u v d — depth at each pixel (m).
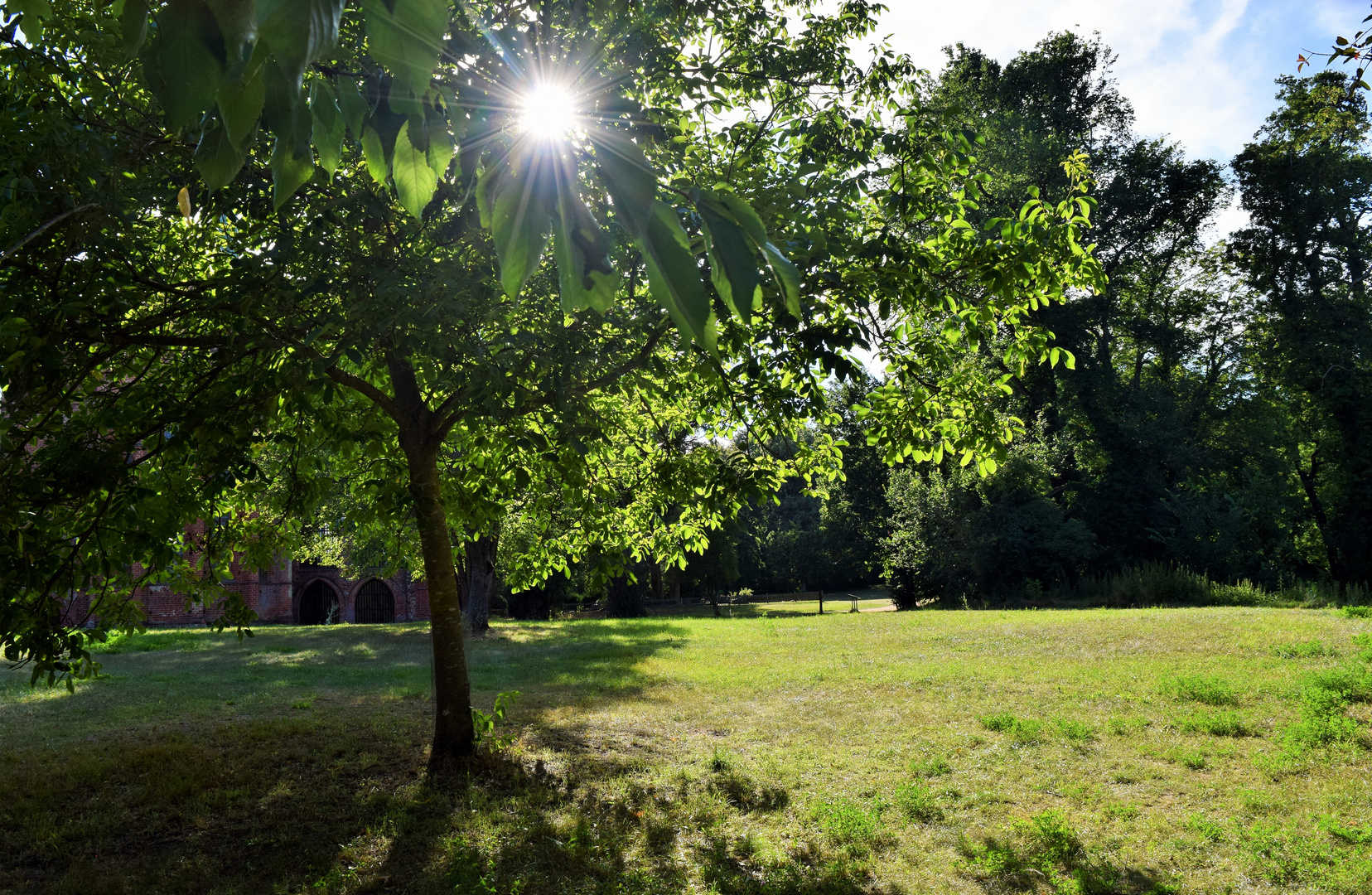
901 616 26.44
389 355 7.80
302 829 7.45
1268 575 30.11
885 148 7.41
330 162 0.96
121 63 4.95
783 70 7.61
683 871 6.56
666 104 6.98
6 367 4.94
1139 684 12.24
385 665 17.48
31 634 5.43
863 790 8.38
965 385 8.92
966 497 32.72
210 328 7.64
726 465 8.81
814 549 61.25
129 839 7.25
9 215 4.65
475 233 6.44
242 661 18.33
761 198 6.45
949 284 7.55
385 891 6.28
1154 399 32.56
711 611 44.44
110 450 5.95
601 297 0.81
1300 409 33.09
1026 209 7.41
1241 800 7.60
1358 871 6.00
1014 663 14.73
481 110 0.88
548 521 10.54
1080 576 33.66
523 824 7.58
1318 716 9.73
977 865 6.54
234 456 6.50
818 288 6.73
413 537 10.77
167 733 10.58
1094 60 34.28
